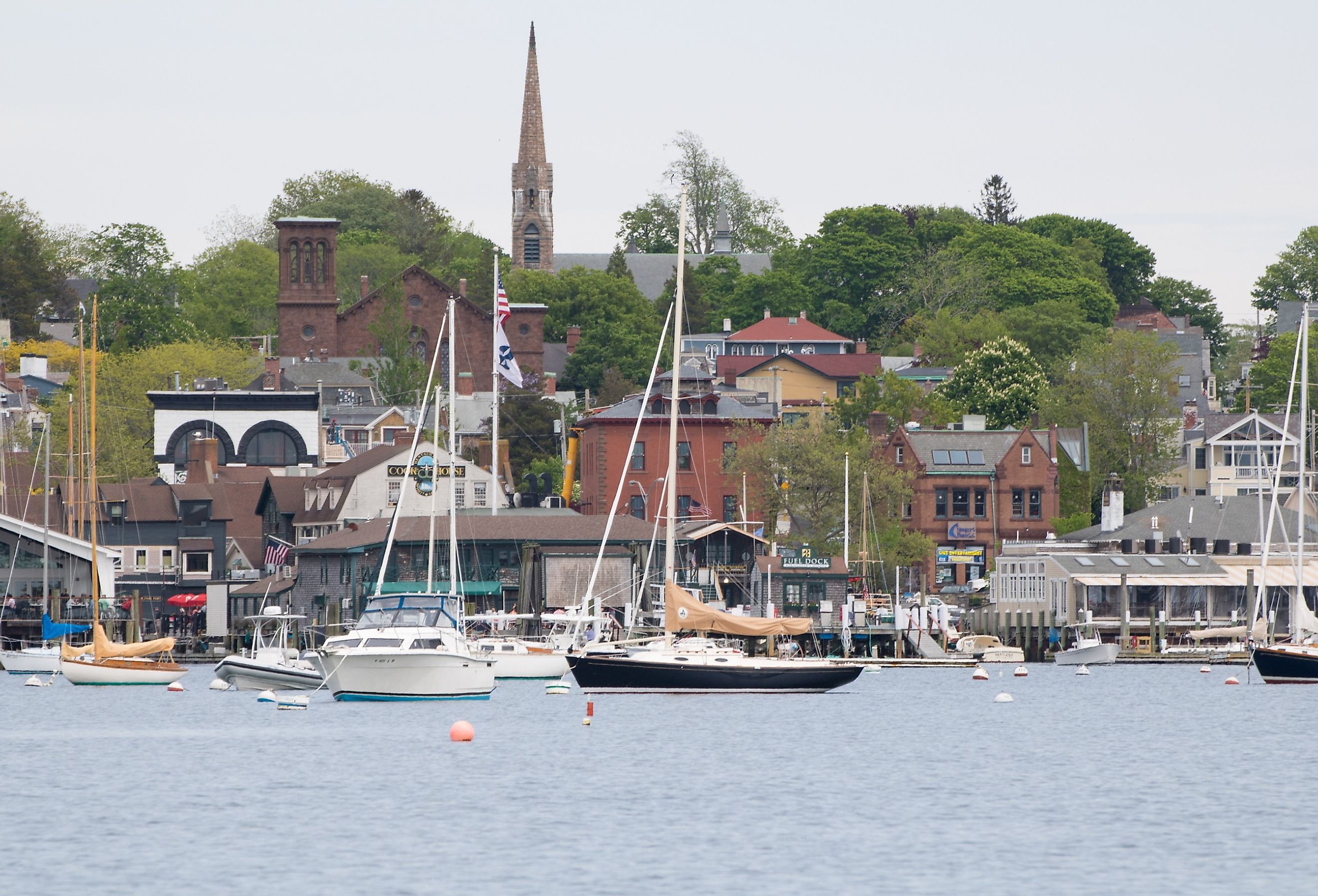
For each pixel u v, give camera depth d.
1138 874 175.38
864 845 189.25
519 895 166.25
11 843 188.62
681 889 169.00
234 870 175.75
